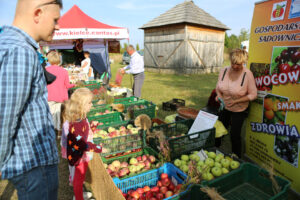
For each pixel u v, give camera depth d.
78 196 2.70
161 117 6.43
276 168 3.19
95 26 7.63
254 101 3.54
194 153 3.29
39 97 1.41
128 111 5.00
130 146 3.59
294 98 2.80
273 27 3.07
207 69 19.72
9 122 1.17
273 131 3.19
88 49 11.76
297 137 2.80
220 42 20.28
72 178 2.75
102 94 5.80
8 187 3.39
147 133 3.70
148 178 2.91
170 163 3.01
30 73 1.25
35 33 1.38
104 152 3.35
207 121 3.71
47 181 1.54
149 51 20.53
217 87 3.76
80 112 2.50
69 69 7.84
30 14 1.32
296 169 2.85
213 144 3.67
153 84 12.88
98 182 2.87
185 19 16.72
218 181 2.49
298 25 2.69
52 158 1.51
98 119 4.66
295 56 2.75
